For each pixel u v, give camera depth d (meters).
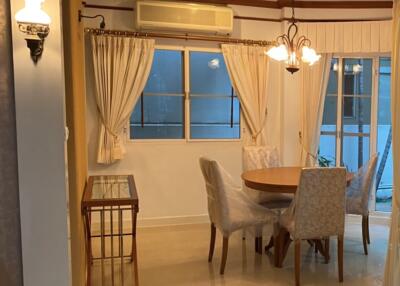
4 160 1.90
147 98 4.60
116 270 3.34
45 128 1.92
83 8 4.18
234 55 4.71
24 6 1.86
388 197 5.09
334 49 4.73
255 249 3.79
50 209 1.96
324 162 5.07
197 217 4.82
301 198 2.96
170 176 4.70
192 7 4.40
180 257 3.64
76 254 2.41
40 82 1.90
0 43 1.86
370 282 3.11
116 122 4.35
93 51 4.21
